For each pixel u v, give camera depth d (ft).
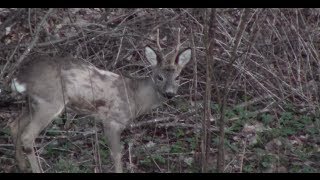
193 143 31.89
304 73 36.37
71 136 32.32
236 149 31.40
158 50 32.94
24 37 35.01
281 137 32.63
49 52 33.68
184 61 31.65
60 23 36.24
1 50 34.47
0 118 33.37
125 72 36.32
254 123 34.45
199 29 34.65
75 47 35.76
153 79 31.65
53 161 30.66
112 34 35.40
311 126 34.17
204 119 25.13
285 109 35.91
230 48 36.40
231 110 35.01
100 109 30.60
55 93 29.25
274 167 30.35
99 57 35.32
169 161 30.94
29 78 29.12
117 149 30.25
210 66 24.58
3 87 31.37
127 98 30.66
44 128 31.32
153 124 34.14
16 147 28.45
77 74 29.81
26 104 29.58
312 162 30.96
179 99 36.27
